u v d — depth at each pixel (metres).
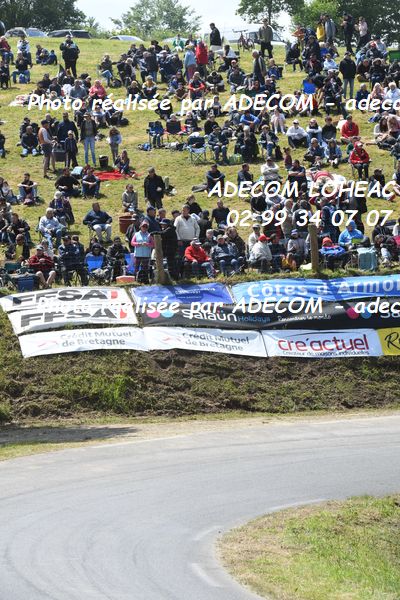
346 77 163.88
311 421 81.31
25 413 81.38
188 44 181.50
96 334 89.44
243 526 49.91
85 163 151.38
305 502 55.91
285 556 45.00
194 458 66.38
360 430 77.31
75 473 60.69
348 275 99.56
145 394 84.81
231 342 91.44
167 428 77.69
